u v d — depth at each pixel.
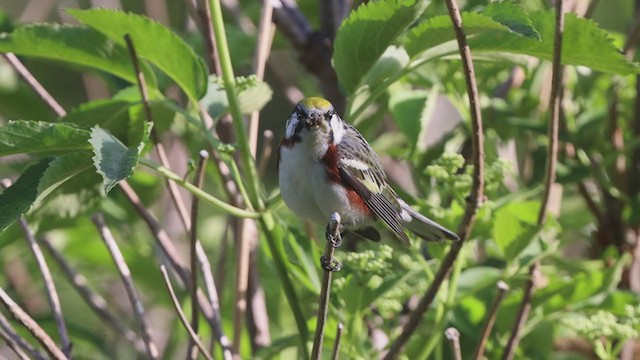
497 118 11.55
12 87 12.49
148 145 9.97
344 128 10.23
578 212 12.66
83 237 12.77
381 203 9.95
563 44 8.41
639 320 9.07
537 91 12.00
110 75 11.60
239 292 9.78
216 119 9.21
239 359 9.66
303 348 8.59
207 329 11.88
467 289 9.72
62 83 17.91
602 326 8.94
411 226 9.59
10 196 7.48
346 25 8.55
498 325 9.86
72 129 7.63
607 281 9.73
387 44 8.65
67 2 15.80
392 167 12.71
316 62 11.88
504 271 9.08
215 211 14.66
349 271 9.24
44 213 9.51
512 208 9.88
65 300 14.38
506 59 9.15
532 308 9.86
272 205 8.59
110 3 13.67
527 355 9.99
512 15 7.82
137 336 11.09
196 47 12.34
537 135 12.31
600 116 11.83
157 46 8.86
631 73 8.41
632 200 11.51
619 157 11.95
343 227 10.15
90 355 12.11
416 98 10.78
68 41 9.30
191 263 8.51
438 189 10.19
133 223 12.62
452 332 8.09
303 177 9.83
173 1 15.71
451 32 8.38
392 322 10.66
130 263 12.60
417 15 8.39
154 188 12.69
